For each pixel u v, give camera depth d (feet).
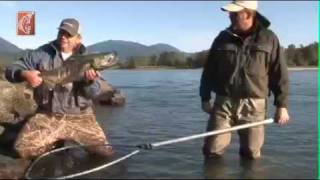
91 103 12.22
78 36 11.92
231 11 10.82
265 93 11.19
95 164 11.76
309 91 35.35
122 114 21.62
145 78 66.18
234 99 11.30
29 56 11.93
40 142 11.84
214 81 11.60
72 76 11.36
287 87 11.18
